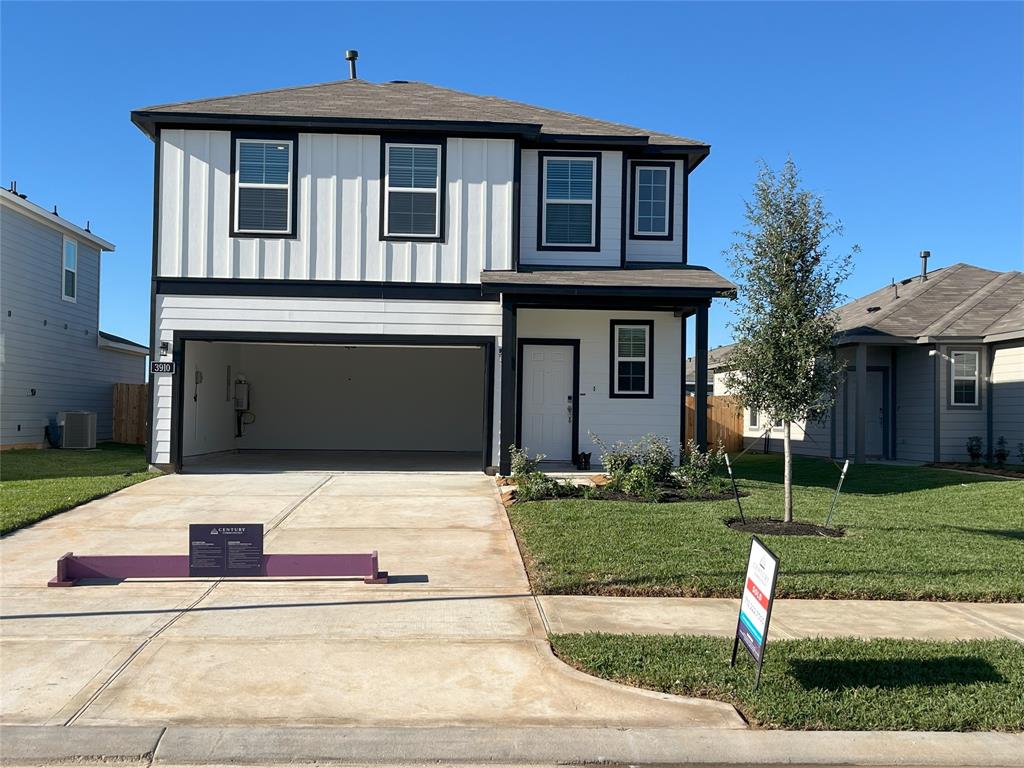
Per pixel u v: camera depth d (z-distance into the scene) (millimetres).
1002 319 18844
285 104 14945
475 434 20500
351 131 14336
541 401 15297
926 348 19047
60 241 20234
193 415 16094
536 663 5422
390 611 6559
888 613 6691
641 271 14953
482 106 16250
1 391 17453
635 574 7473
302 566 7488
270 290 14195
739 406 10391
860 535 9305
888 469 17234
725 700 4883
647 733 4453
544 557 8055
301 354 20266
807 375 9727
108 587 7199
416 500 11633
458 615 6461
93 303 22344
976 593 7113
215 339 14133
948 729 4562
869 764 4285
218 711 4648
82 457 17062
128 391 22516
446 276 14453
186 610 6535
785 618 6500
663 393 15289
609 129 15750
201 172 14164
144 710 4645
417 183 14445
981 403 18891
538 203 15203
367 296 14312
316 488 12625
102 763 4172
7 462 15430
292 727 4453
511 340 14008
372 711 4680
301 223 14266
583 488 11938
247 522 10016
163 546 8680
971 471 16797
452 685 5055
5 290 17516
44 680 5055
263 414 20109
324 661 5438
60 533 9250
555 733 4441
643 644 5691
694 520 9875
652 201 15680
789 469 9930
